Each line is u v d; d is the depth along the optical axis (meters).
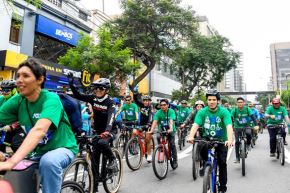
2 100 5.69
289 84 49.44
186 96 32.44
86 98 5.09
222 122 4.85
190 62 29.84
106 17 24.03
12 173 2.37
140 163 7.75
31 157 2.82
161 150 6.76
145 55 21.77
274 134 8.72
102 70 14.79
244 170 6.95
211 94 4.78
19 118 2.85
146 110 8.73
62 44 18.08
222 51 30.47
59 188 2.66
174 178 6.66
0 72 13.89
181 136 11.81
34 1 9.80
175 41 22.00
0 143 4.91
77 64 14.81
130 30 20.20
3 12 13.72
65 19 18.08
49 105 2.61
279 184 6.14
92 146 4.55
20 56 14.00
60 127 2.90
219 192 4.74
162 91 36.81
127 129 9.12
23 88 2.60
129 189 5.68
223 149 4.75
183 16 20.91
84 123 8.09
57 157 2.64
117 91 16.33
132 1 20.34
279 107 8.60
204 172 4.28
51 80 14.40
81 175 3.96
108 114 4.83
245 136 7.95
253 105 13.41
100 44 15.17
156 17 20.59
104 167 4.85
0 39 14.07
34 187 2.53
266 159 9.20
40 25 16.09
